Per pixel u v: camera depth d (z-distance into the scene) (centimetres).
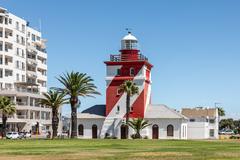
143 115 12725
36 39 17750
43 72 18188
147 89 13175
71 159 4175
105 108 13300
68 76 11450
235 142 9212
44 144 7550
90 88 11538
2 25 15138
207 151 5512
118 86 12912
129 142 8894
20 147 6425
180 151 5506
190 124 14175
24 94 14625
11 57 15525
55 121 11462
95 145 7288
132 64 12862
